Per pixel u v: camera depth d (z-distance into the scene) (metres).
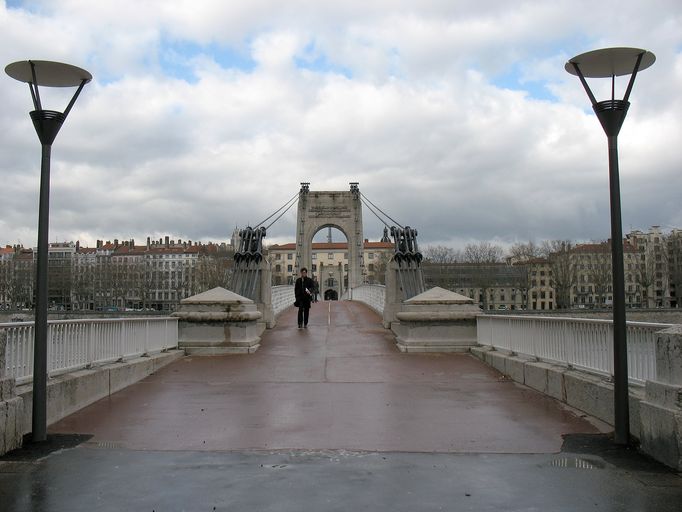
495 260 131.88
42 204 7.36
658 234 139.25
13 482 5.85
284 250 163.50
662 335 6.57
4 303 135.25
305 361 14.05
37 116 7.43
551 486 5.73
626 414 7.15
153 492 5.57
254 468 6.31
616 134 7.48
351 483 5.82
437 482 5.85
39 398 7.37
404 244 22.12
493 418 8.62
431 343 15.47
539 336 11.21
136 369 11.68
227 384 11.35
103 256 154.75
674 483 5.80
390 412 9.02
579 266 126.12
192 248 151.50
